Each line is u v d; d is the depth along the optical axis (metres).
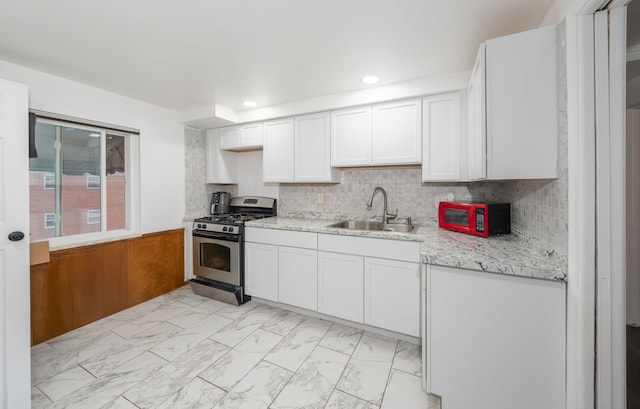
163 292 2.99
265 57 1.88
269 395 1.53
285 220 2.97
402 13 1.41
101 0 1.30
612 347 1.04
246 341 2.07
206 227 2.95
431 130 2.22
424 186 2.58
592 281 1.05
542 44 1.24
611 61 1.03
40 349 1.97
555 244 1.24
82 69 2.05
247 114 3.06
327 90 2.48
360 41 1.68
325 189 3.04
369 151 2.46
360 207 2.87
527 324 1.19
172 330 2.23
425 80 2.19
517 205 1.90
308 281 2.43
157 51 1.80
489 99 1.32
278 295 2.59
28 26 1.51
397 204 2.70
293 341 2.07
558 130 1.21
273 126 2.97
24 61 1.92
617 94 1.02
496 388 1.26
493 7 1.36
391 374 1.71
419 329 1.97
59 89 2.18
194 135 3.35
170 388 1.58
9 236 1.38
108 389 1.57
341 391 1.57
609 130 1.03
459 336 1.32
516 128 1.28
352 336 2.14
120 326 2.30
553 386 1.16
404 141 2.33
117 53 1.82
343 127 2.58
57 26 1.51
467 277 1.29
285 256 2.54
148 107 2.84
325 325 2.32
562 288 1.13
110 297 2.51
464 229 2.07
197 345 2.02
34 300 2.03
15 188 1.42
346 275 2.24
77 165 2.39
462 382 1.32
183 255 3.22
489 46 1.32
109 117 2.51
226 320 2.41
